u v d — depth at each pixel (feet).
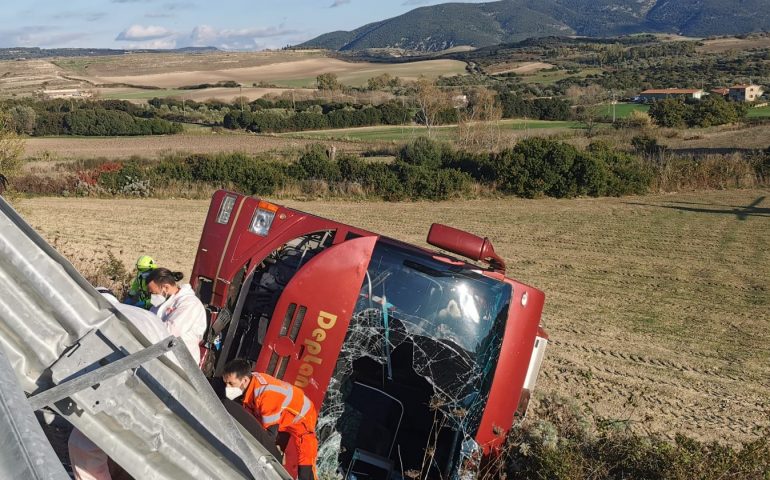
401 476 19.08
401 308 18.76
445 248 19.81
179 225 82.53
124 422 7.86
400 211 104.32
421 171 118.21
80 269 39.75
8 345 7.70
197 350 18.33
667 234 86.02
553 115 347.97
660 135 237.66
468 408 18.54
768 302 55.06
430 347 18.70
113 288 36.27
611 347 40.75
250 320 19.74
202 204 105.81
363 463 19.08
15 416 5.87
